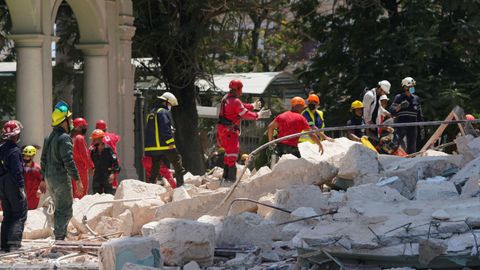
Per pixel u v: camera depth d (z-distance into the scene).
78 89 50.62
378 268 16.69
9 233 22.20
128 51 39.94
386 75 51.31
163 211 23.36
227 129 27.81
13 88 57.25
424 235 16.45
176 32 47.53
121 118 39.66
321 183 24.16
